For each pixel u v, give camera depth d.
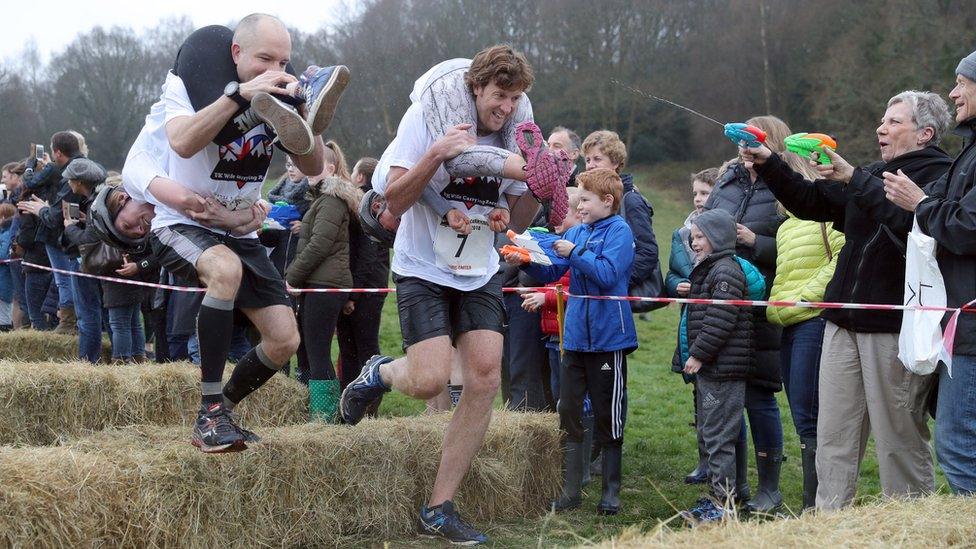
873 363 3.83
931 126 3.94
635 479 5.64
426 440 4.31
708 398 4.61
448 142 3.42
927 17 28.95
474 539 3.98
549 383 5.77
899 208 3.72
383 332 12.45
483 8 30.97
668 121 38.28
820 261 4.61
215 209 3.52
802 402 4.62
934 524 2.66
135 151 3.61
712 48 36.84
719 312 4.52
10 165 10.46
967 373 3.33
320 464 3.94
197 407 5.50
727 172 5.54
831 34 34.75
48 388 5.08
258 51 3.40
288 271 5.77
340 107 27.70
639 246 5.58
